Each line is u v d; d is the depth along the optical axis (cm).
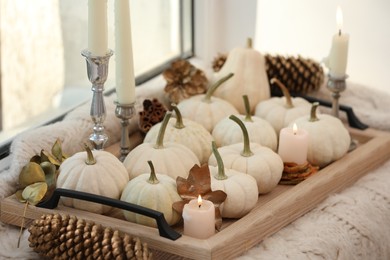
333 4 168
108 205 116
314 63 160
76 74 187
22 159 129
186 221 116
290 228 126
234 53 151
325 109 160
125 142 135
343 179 137
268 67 159
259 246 121
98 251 109
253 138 135
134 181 120
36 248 113
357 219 129
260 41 177
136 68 171
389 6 162
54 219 112
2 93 228
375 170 144
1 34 205
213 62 163
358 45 168
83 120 141
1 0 202
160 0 173
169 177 122
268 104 146
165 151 127
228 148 131
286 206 125
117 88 132
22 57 204
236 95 149
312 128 137
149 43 173
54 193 119
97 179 120
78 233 111
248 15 175
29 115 213
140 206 115
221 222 120
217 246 113
